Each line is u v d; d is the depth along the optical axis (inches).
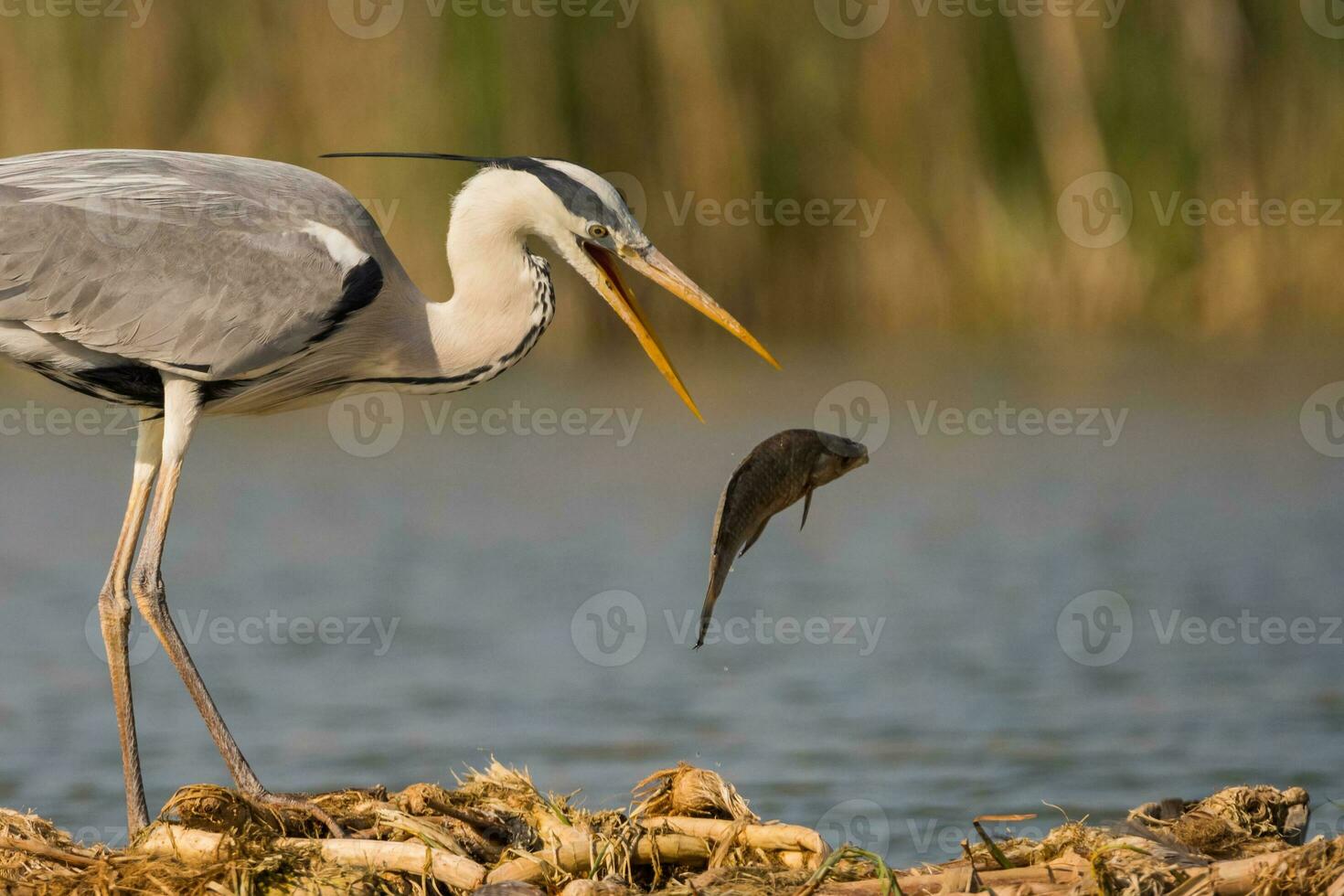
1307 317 1021.8
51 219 344.8
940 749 420.8
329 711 464.1
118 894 281.4
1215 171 1002.1
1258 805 315.6
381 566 618.8
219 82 857.5
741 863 288.0
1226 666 490.9
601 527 671.8
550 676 496.4
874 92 968.3
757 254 963.3
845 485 762.2
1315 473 735.7
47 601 575.5
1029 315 992.9
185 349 345.4
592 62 910.4
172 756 430.6
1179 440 802.2
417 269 853.8
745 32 942.4
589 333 964.6
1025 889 271.3
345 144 857.5
